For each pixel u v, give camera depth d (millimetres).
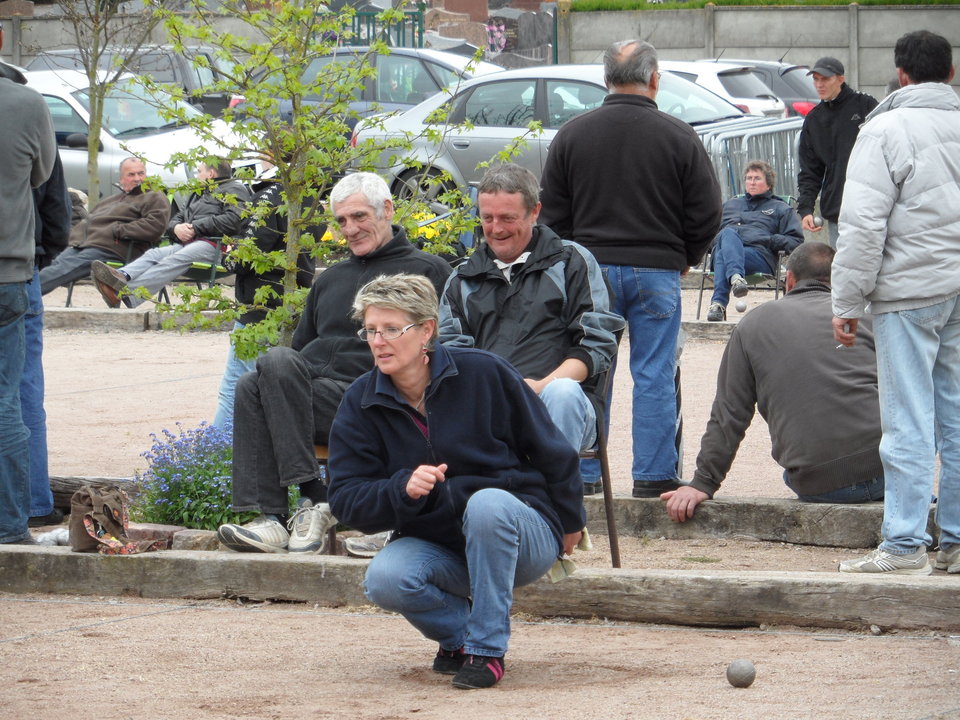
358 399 9016
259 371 12016
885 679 8883
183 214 27266
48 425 19344
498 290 11438
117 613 11250
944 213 11070
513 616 10922
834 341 13086
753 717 8047
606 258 13492
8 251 12336
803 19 57938
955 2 57469
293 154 14805
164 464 14008
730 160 31891
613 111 13477
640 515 13727
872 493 13156
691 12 58469
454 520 9031
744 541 13398
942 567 11820
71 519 11938
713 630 10523
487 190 11250
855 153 11195
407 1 15344
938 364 11562
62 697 8797
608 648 9977
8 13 56469
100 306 31219
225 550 12422
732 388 13414
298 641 10312
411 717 8242
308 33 14555
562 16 59438
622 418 19641
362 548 11625
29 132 12383
